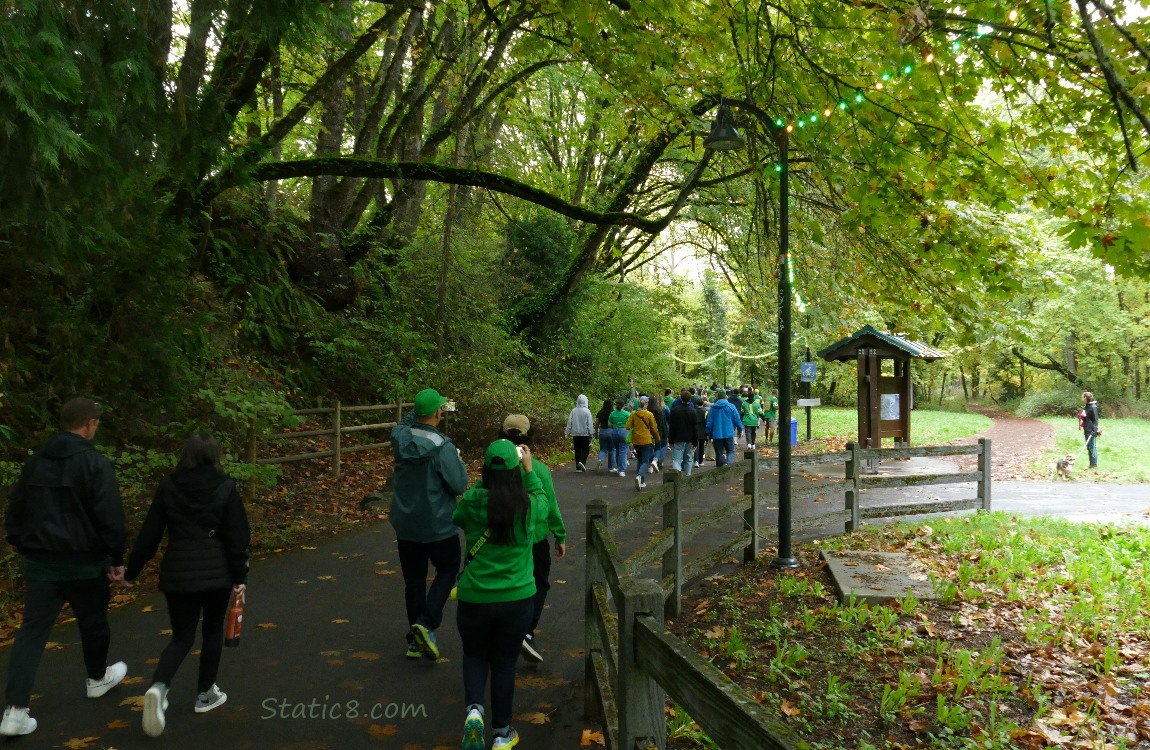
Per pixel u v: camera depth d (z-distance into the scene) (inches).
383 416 626.8
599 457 647.1
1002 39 200.2
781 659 215.0
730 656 221.5
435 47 540.7
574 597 274.1
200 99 243.8
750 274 706.2
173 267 328.8
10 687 159.6
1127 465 716.7
